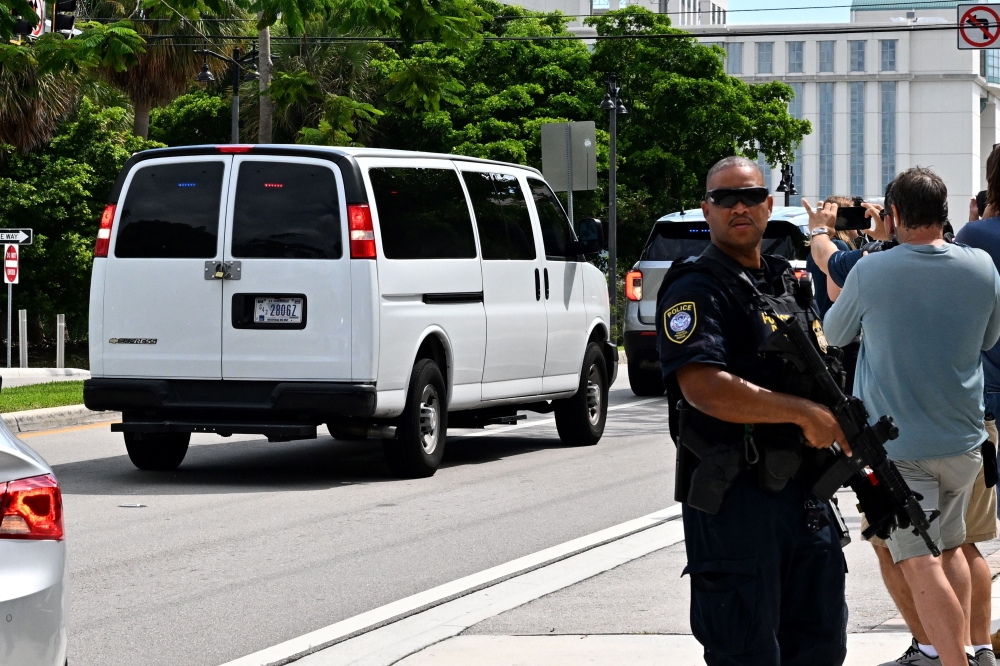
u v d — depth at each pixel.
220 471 12.02
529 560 8.20
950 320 5.17
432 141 44.47
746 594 4.16
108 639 6.50
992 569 7.41
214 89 47.53
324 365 10.70
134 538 8.91
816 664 4.37
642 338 19.22
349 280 10.67
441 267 11.51
